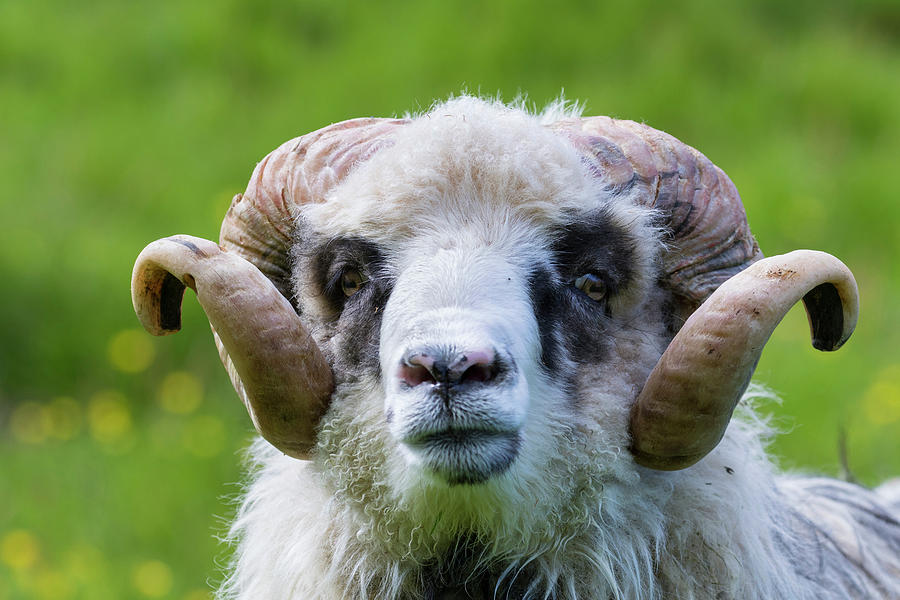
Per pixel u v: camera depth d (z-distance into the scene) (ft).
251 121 113.39
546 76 116.26
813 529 41.16
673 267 34.47
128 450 74.28
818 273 30.63
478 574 34.94
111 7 137.49
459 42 119.75
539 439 31.94
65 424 78.38
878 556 44.98
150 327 33.81
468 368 29.37
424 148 32.76
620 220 33.22
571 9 125.49
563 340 32.81
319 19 131.64
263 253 36.01
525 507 32.40
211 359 84.33
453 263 31.50
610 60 119.24
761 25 130.11
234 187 103.40
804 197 99.55
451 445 30.17
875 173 104.88
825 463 68.13
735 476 35.29
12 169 105.91
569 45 119.55
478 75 115.55
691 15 126.41
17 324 85.92
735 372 30.60
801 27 131.44
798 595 36.22
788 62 122.21
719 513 34.63
